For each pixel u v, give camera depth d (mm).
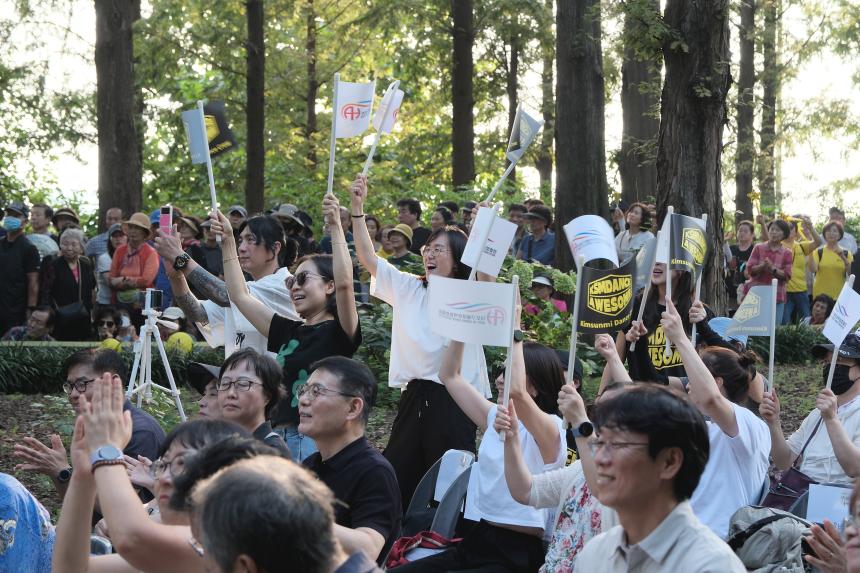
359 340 6266
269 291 6699
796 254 17484
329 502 2504
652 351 7375
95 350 5770
